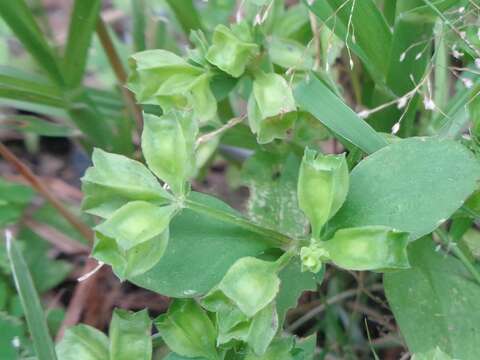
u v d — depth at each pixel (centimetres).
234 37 15
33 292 13
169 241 13
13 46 26
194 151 13
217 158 24
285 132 15
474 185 13
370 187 13
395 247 12
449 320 15
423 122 19
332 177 12
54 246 22
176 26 24
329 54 17
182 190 13
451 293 15
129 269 12
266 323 12
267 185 17
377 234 12
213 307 12
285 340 13
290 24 19
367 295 19
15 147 25
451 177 13
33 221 22
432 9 16
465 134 16
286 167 17
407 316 15
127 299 21
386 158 13
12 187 20
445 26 16
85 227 21
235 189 23
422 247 16
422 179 13
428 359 13
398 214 13
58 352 14
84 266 22
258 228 13
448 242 16
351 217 13
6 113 25
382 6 20
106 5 29
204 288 13
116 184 13
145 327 13
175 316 13
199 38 16
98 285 21
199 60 15
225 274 13
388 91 17
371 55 17
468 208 15
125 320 13
